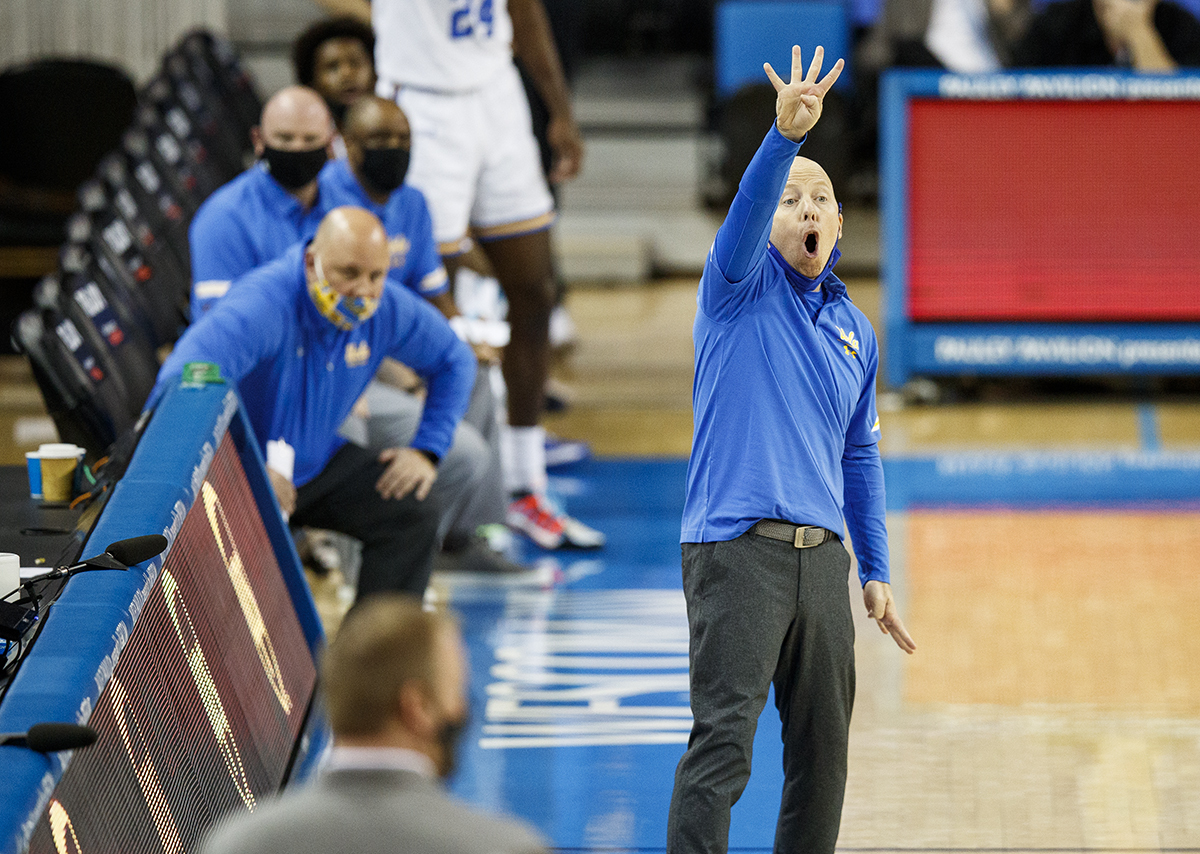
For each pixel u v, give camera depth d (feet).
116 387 58.44
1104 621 67.56
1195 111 105.09
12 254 115.96
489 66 75.77
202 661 39.70
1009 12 136.15
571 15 104.12
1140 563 75.87
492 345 85.40
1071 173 106.01
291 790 43.21
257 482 49.98
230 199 62.28
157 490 40.75
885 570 40.70
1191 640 65.05
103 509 40.63
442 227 76.13
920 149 106.01
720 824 36.24
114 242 69.82
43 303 57.26
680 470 95.09
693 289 143.43
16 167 118.52
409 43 74.38
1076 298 107.14
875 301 135.13
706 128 145.38
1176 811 48.57
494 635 66.44
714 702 37.14
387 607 22.50
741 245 36.40
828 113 128.36
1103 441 100.58
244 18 158.61
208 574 42.52
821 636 37.78
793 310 38.19
